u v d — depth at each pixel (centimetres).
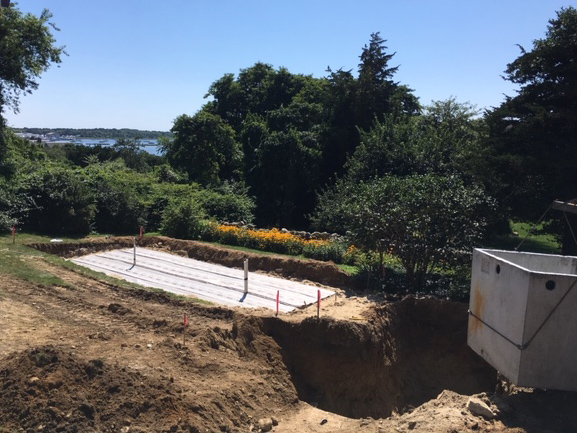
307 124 3728
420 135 2442
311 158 3284
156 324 1017
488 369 1181
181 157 3881
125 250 1873
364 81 3256
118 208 2150
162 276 1516
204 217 2256
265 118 4031
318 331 1092
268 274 1594
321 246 1722
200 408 708
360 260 1623
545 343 725
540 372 732
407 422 743
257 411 802
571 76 1628
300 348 1088
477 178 1708
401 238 1407
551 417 736
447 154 2267
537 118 1555
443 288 1398
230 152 3994
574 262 920
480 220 1435
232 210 2528
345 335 1086
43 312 1069
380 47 3456
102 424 626
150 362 812
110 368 714
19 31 2411
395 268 1562
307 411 870
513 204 1656
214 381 823
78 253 1784
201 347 916
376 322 1168
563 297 714
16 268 1385
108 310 1112
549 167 1523
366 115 3325
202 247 1825
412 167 2223
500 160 1612
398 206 1368
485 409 734
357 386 1077
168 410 670
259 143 3631
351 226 1475
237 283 1463
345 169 3331
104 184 2186
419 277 1441
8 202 1889
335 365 1074
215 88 4688
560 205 960
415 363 1227
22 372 671
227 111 4631
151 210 2289
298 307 1252
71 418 619
